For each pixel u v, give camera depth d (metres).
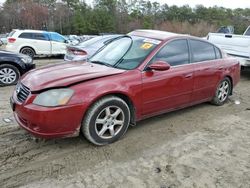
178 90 5.06
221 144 4.49
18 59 8.15
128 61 4.68
